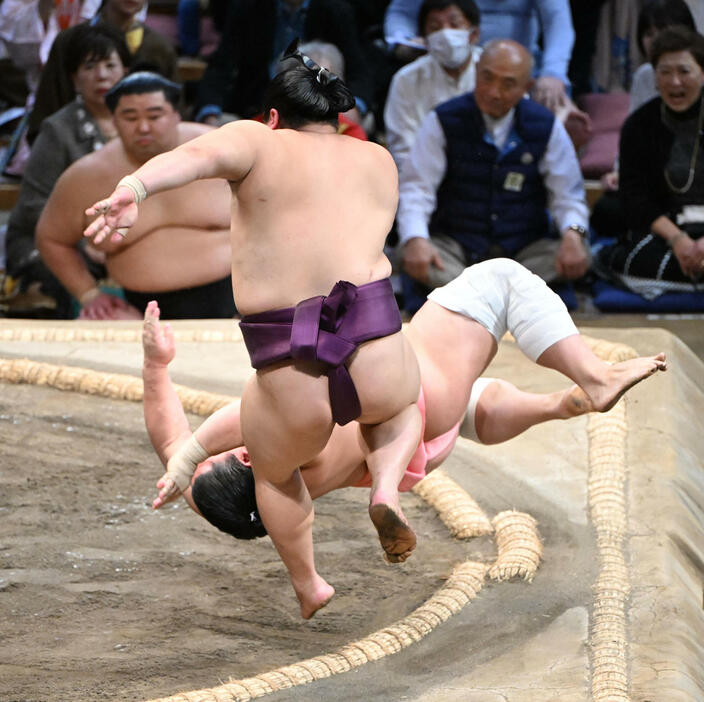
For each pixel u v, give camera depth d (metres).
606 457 8.15
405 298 13.89
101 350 10.58
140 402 9.66
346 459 5.81
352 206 5.22
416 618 6.21
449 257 13.35
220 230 11.36
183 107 15.19
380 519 5.05
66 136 12.98
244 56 15.02
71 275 11.75
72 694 5.61
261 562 7.21
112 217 4.50
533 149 13.02
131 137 10.88
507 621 6.23
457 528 7.42
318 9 14.64
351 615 6.50
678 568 6.80
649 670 5.57
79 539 7.46
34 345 10.70
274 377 5.11
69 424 9.27
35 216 13.13
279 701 5.46
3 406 9.57
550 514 7.57
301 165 5.14
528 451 8.47
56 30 16.64
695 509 7.76
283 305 5.09
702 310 13.66
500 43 12.57
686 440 8.67
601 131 16.22
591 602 6.38
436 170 13.18
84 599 6.70
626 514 7.44
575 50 16.67
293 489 5.49
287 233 5.07
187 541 7.49
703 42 12.91
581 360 5.95
